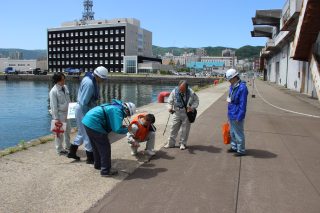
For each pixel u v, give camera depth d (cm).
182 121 846
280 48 5588
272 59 7144
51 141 906
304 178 635
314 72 2683
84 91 689
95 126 609
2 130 2425
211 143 928
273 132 1131
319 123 1359
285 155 809
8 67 15325
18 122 2823
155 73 13325
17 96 5834
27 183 579
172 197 530
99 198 520
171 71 14275
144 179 611
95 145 643
